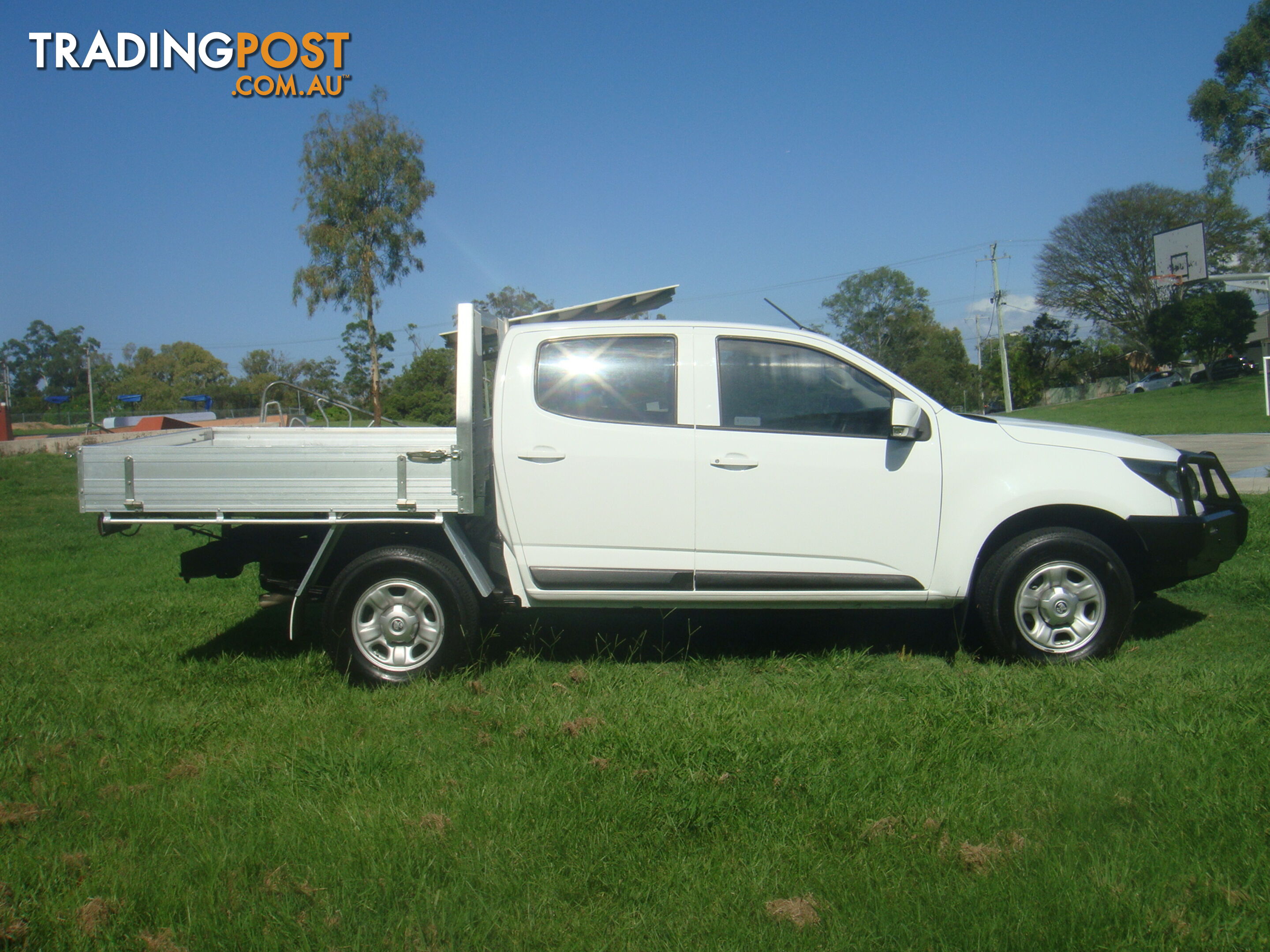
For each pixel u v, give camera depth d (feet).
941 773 11.44
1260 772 11.07
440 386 133.80
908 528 16.08
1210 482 17.39
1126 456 16.29
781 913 8.62
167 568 30.99
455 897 9.02
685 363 16.26
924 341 253.44
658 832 10.23
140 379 286.87
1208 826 9.86
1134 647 16.96
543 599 16.46
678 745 12.31
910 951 8.02
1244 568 22.26
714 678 16.06
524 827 10.44
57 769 12.59
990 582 15.99
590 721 13.44
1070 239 211.20
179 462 15.69
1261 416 93.40
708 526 16.05
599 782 11.54
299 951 8.34
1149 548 15.99
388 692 15.79
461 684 15.87
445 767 12.26
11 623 22.40
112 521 15.76
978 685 14.53
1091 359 235.20
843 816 10.44
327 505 15.75
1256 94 139.54
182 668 17.60
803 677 15.99
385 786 11.64
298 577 16.92
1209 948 7.98
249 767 12.36
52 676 17.42
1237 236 193.88
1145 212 200.03
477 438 16.56
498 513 16.34
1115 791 10.79
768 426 16.17
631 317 19.92
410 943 8.41
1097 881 8.89
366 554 16.25
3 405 127.95
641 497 16.06
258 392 248.32
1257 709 12.92
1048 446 16.24
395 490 15.72
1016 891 8.79
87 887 9.41
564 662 17.52
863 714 13.51
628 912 8.80
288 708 14.96
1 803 11.51
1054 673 15.10
